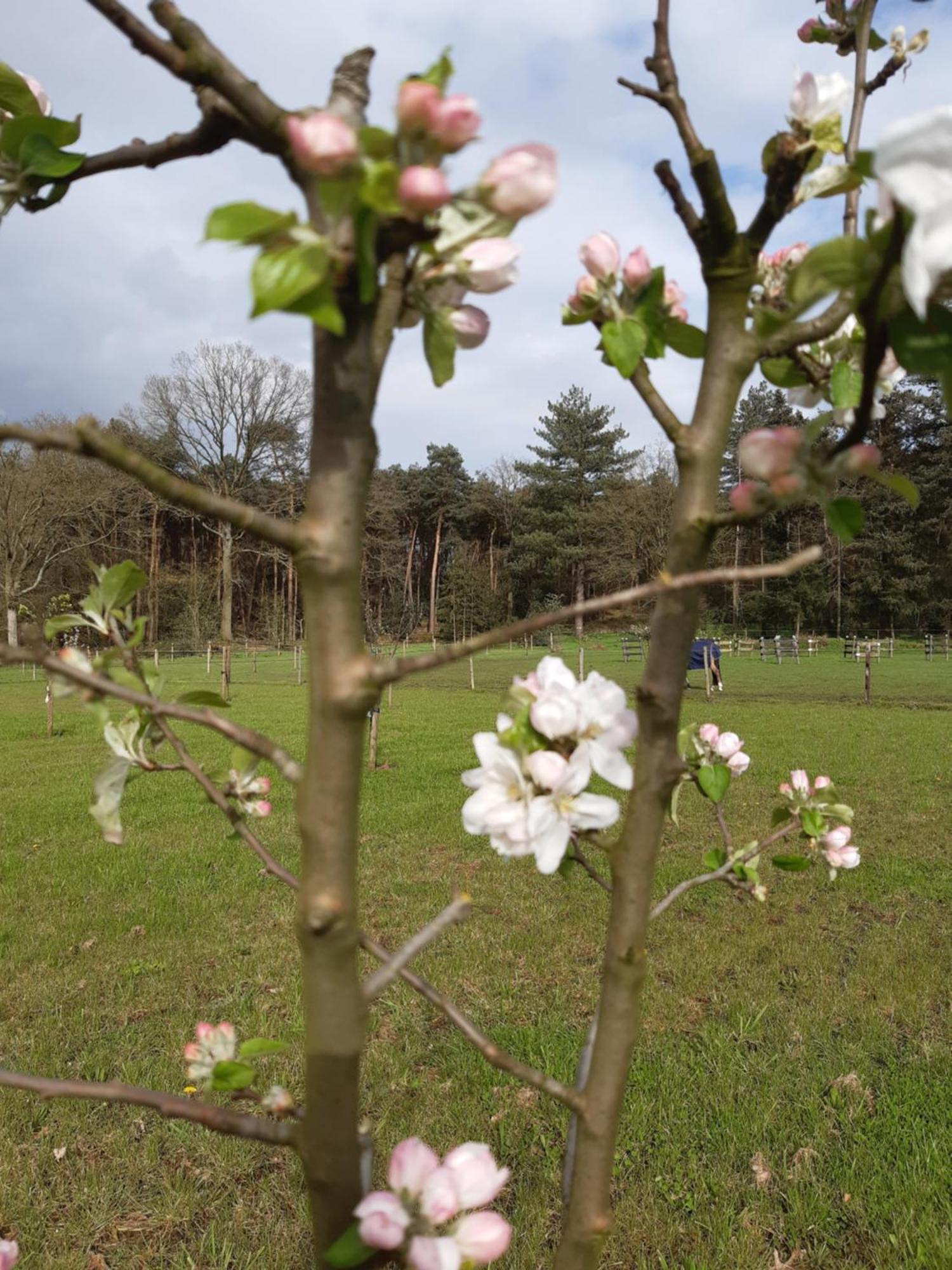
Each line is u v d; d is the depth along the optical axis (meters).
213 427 34.91
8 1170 3.04
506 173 0.53
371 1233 0.54
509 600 51.56
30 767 10.79
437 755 11.38
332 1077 0.56
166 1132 3.29
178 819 7.82
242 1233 2.85
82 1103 3.42
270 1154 3.22
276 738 13.06
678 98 0.73
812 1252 2.68
